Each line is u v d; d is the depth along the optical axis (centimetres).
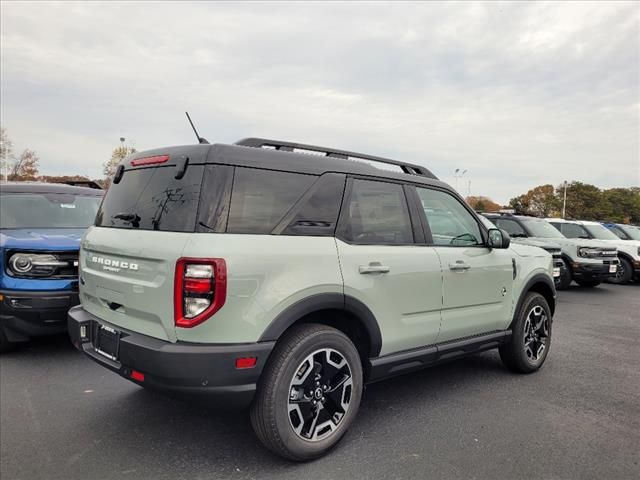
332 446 308
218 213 263
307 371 287
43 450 304
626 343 627
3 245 470
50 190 640
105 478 272
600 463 301
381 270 324
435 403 396
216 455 300
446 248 387
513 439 332
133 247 284
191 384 253
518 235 1171
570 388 440
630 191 10331
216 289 250
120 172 344
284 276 275
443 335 380
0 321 470
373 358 332
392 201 358
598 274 1149
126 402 383
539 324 486
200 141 311
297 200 297
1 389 407
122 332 287
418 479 277
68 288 469
